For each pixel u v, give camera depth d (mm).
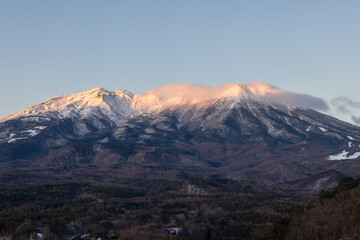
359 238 174375
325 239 184625
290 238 198000
